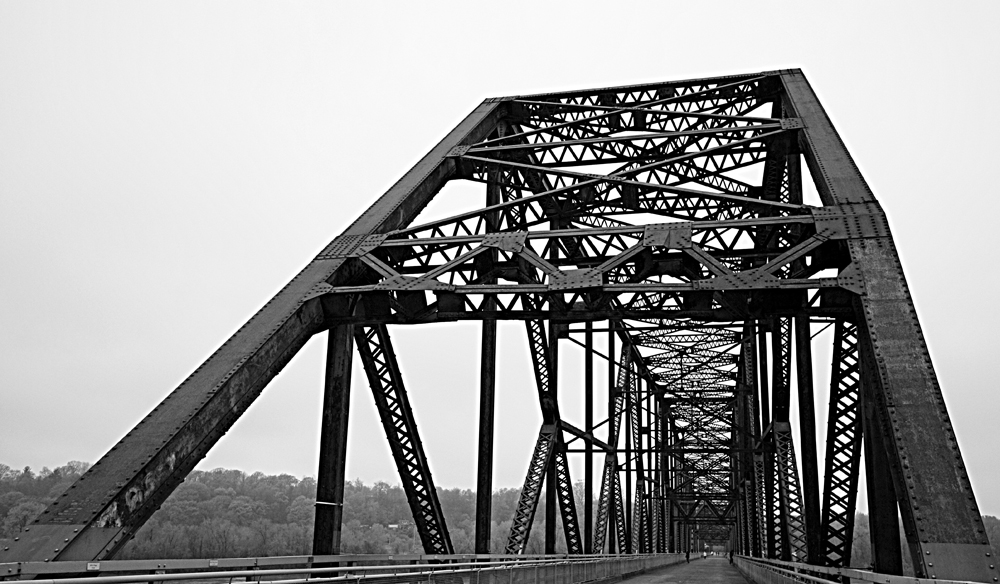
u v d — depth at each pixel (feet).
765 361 115.03
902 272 51.88
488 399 66.64
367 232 64.28
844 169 62.90
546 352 82.99
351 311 58.49
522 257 59.52
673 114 82.94
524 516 75.41
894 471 43.42
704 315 57.36
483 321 66.39
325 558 45.50
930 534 39.55
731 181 84.94
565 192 70.54
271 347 52.26
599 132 89.40
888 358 46.68
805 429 65.36
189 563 37.09
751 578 123.24
